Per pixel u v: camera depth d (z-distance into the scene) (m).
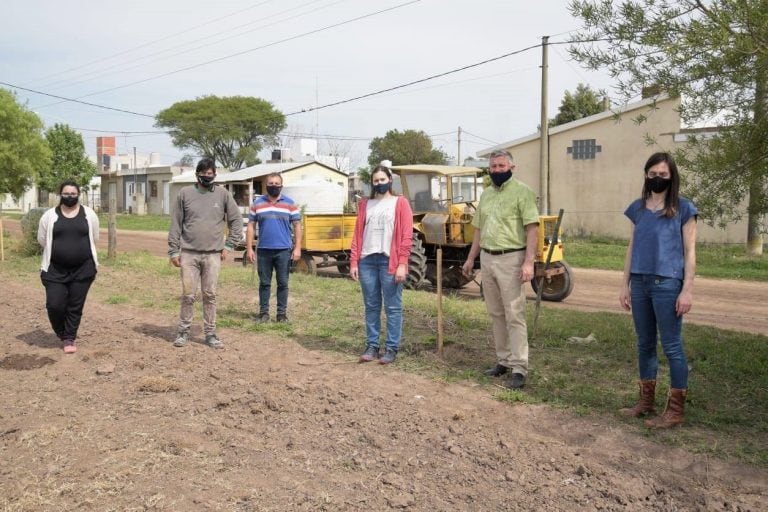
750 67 5.28
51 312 7.06
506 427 4.86
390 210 6.52
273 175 8.28
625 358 6.63
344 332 7.96
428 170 12.70
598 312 9.53
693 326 8.57
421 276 12.51
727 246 21.31
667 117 22.89
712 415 4.98
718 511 3.65
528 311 9.49
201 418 5.16
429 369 6.34
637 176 24.42
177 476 4.15
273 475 4.17
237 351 7.12
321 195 19.69
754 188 6.10
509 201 5.71
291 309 9.45
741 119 5.69
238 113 60.75
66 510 3.73
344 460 4.36
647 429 4.75
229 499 3.85
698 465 4.18
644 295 4.84
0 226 16.58
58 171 52.34
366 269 6.62
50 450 4.56
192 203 7.17
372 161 60.56
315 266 13.82
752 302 11.98
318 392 5.64
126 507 3.77
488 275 5.89
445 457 4.38
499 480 4.05
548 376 6.04
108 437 4.78
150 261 16.05
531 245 5.63
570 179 25.88
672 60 5.46
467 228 12.14
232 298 10.49
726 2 5.19
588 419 4.97
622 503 3.76
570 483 3.99
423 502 3.80
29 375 6.35
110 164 60.22
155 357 6.85
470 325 8.30
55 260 7.09
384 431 4.80
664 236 4.72
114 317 9.03
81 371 6.45
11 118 26.59
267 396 5.53
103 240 26.84
